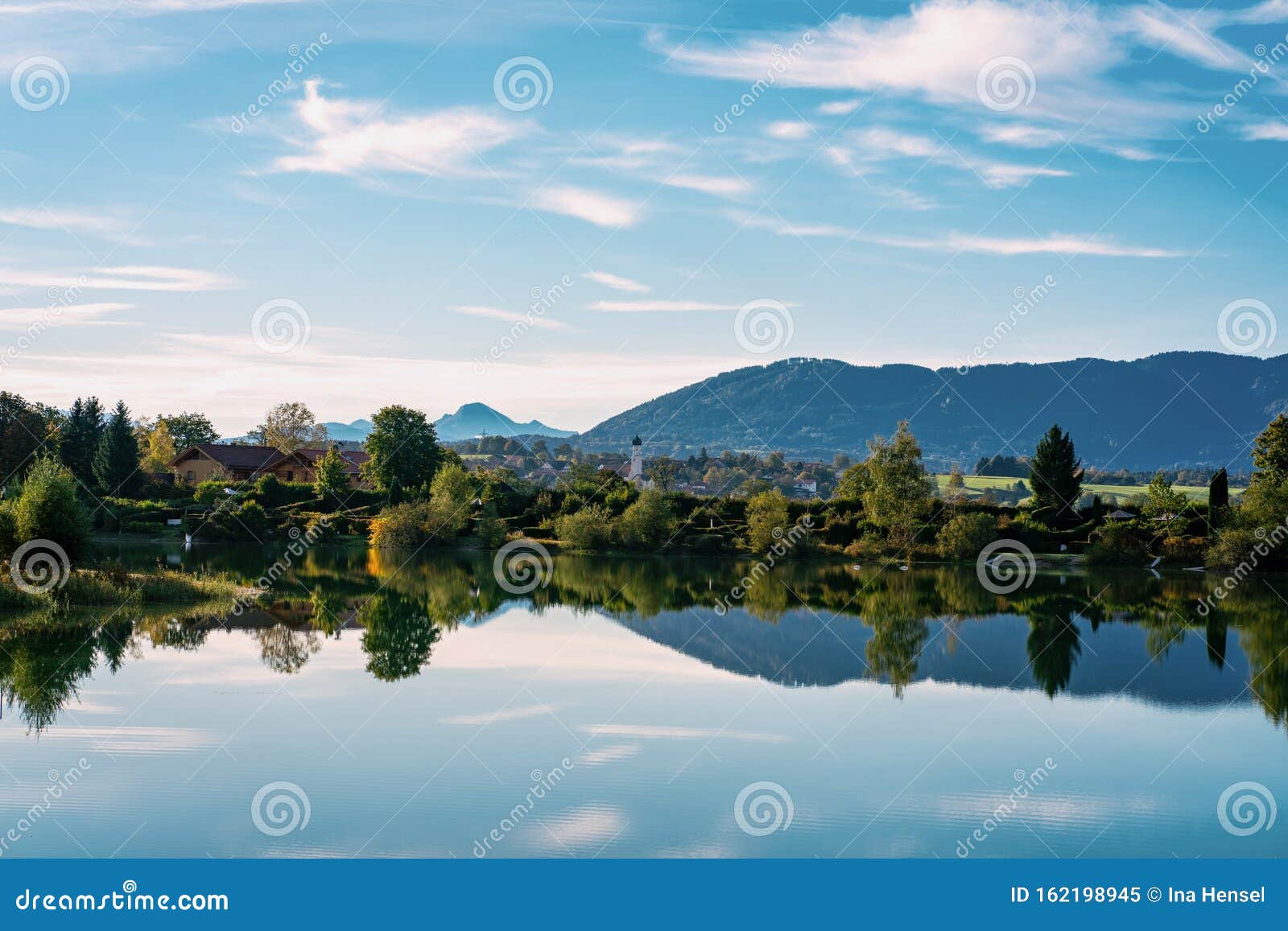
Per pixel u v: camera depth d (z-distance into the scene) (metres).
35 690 26.59
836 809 19.20
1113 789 20.61
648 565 68.44
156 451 116.31
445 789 19.70
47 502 39.44
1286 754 23.09
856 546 72.62
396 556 69.62
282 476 106.06
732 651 35.03
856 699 27.94
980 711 26.89
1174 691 29.52
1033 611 47.34
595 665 31.70
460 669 30.38
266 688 27.23
